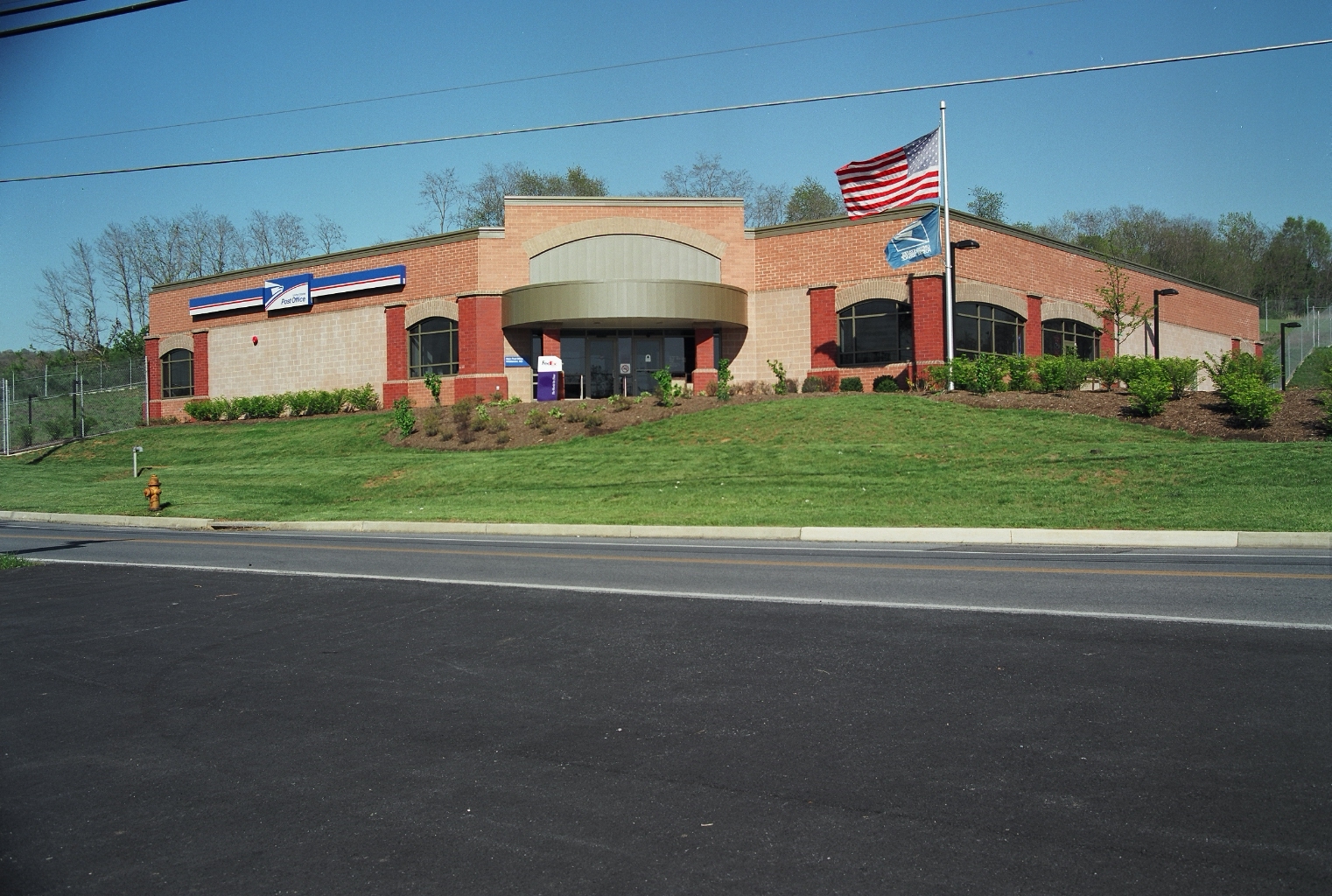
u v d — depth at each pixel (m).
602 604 9.38
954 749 5.16
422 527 18.70
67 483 29.80
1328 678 6.14
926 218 28.84
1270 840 4.05
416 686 6.67
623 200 35.28
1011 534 14.40
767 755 5.16
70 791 4.97
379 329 38.12
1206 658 6.68
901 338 32.50
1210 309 47.75
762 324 35.09
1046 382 27.62
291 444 33.31
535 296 33.59
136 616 9.53
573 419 29.33
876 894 3.70
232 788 4.95
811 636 7.71
